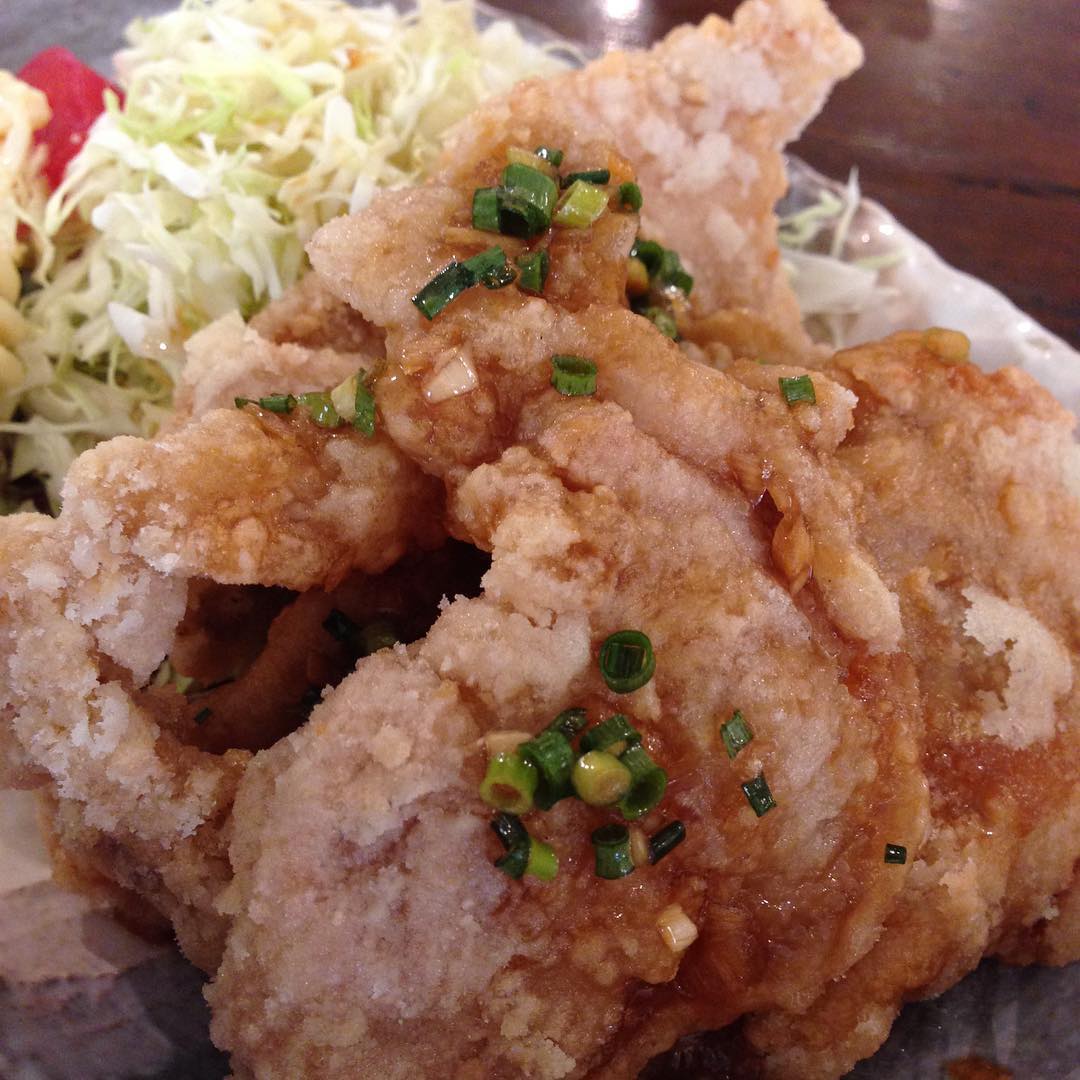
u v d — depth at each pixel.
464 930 0.12
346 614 0.16
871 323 0.23
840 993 0.14
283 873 0.12
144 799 0.13
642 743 0.13
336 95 0.22
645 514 0.13
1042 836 0.14
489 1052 0.13
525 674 0.12
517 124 0.15
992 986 0.15
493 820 0.12
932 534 0.15
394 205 0.15
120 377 0.22
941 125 0.25
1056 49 0.27
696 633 0.13
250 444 0.13
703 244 0.19
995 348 0.21
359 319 0.17
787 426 0.14
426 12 0.24
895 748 0.14
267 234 0.21
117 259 0.21
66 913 0.14
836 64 0.19
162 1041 0.13
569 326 0.14
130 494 0.13
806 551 0.13
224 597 0.16
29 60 0.24
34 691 0.13
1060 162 0.25
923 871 0.14
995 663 0.15
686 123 0.18
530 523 0.13
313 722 0.13
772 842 0.13
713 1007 0.14
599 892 0.13
